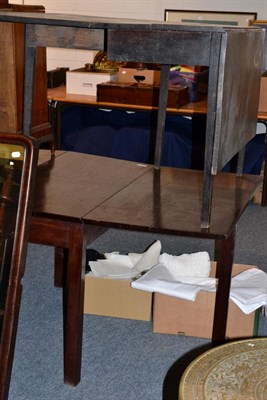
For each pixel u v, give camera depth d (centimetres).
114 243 369
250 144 429
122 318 281
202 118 429
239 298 250
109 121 466
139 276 281
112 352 256
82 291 222
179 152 431
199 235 207
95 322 278
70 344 228
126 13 500
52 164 282
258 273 274
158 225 211
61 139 464
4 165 171
